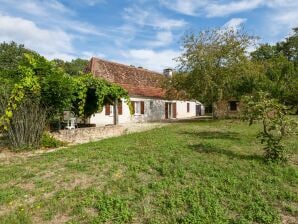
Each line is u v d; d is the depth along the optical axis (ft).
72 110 57.26
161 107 107.04
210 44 83.35
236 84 88.48
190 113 133.59
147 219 16.26
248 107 27.84
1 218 16.46
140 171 24.29
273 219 16.22
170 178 22.20
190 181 21.77
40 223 16.08
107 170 24.62
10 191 20.12
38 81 38.70
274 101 27.07
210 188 20.31
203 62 82.17
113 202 17.97
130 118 90.07
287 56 165.99
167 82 93.04
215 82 82.99
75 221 16.02
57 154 31.40
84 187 20.80
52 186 21.04
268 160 26.86
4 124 35.24
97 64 95.50
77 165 25.98
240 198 18.85
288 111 27.30
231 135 46.91
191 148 33.58
